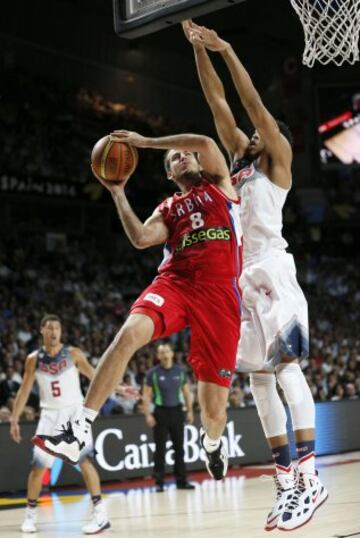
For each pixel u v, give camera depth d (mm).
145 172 20172
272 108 22234
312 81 20062
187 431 9664
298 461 3674
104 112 20938
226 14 20422
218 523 6035
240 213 3883
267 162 3865
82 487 8766
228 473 9422
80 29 20969
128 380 11109
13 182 16969
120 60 21984
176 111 23531
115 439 9078
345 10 4160
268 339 3744
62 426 3271
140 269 19078
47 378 6645
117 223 19781
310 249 22078
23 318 13883
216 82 4098
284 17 20500
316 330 17406
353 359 15328
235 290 3664
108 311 16312
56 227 18781
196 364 3684
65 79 20672
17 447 8461
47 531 6117
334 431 11141
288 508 3613
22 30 19594
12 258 16531
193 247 3648
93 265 18125
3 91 18375
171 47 22969
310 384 13141
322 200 22234
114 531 5965
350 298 20578
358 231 22891
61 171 18578
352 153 19344
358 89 19406
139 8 4031
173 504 7203
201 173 3781
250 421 10242
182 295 3594
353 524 5574
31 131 18453
